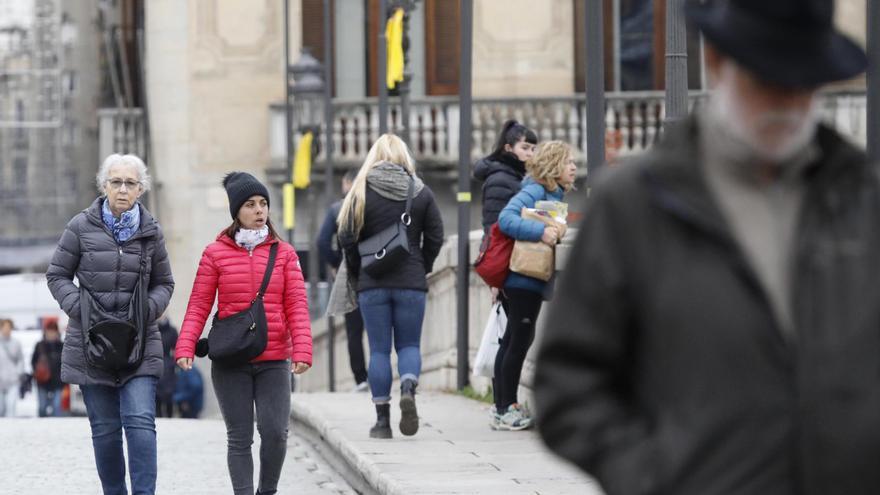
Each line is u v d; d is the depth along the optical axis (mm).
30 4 78438
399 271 23203
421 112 68938
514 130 25625
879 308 6801
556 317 7152
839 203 6918
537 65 69625
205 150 71438
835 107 65438
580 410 7055
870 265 6844
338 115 68812
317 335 52125
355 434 24641
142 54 74250
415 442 23328
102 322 18656
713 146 7062
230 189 18891
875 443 6707
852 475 6719
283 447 19094
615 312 7051
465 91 32219
